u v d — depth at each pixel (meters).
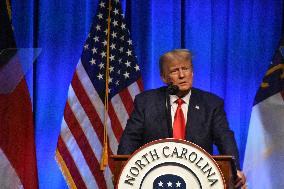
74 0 17.48
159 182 8.11
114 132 16.42
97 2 17.55
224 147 10.82
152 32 17.31
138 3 17.55
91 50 16.75
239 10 17.58
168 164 8.14
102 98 16.56
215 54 17.42
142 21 17.45
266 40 17.53
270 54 17.50
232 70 17.33
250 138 16.50
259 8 17.62
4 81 10.45
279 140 16.38
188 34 17.41
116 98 16.58
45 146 16.88
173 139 8.16
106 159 16.12
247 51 17.45
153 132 11.00
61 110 17.08
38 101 17.00
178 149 8.14
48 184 16.77
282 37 16.58
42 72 17.12
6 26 16.44
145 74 17.23
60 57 17.28
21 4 17.25
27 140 15.67
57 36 17.33
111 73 16.72
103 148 16.30
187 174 8.09
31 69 16.75
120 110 16.53
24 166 15.61
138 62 17.25
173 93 10.34
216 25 17.52
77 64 16.64
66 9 17.44
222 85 17.38
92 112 16.45
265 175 16.42
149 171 8.13
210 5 17.52
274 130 16.41
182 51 11.27
